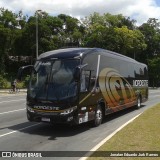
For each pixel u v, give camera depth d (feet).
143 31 311.06
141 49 271.90
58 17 277.44
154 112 66.23
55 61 46.68
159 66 290.56
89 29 270.67
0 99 109.60
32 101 45.73
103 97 55.21
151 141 36.76
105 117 64.54
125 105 70.74
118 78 65.21
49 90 45.16
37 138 41.96
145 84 91.56
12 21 246.27
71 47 53.42
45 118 44.86
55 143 39.06
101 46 243.19
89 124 52.06
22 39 250.78
